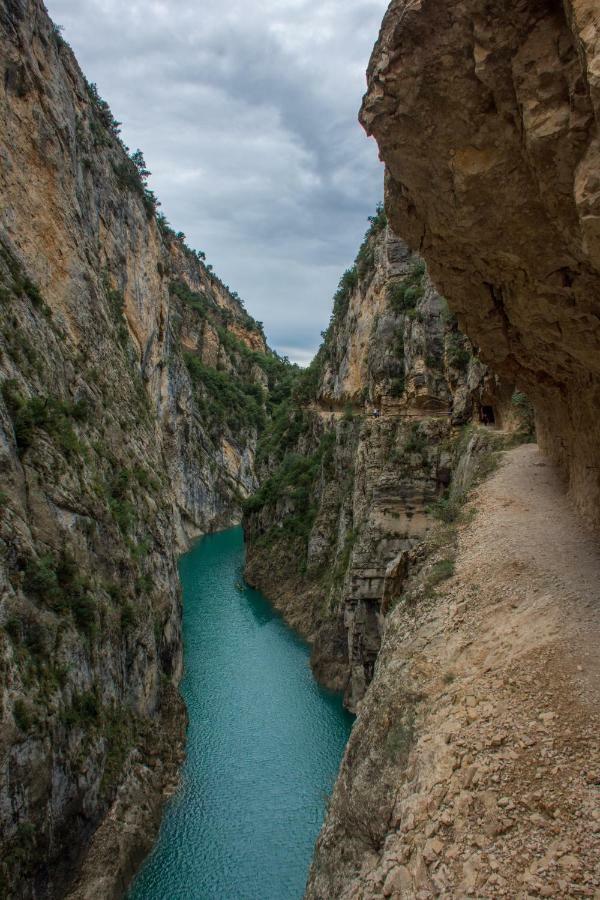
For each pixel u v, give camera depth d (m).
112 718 22.86
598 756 8.24
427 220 10.20
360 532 32.03
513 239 9.03
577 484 18.58
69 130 34.41
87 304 34.31
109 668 23.17
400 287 38.00
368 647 30.11
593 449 16.23
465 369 32.22
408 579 18.64
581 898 6.70
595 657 10.20
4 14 27.53
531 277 9.66
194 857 21.61
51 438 23.08
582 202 6.44
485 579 14.71
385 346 36.69
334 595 37.25
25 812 15.97
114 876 19.27
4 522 18.22
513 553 15.45
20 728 16.14
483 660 11.78
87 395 30.34
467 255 10.55
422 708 11.75
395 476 30.44
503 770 8.69
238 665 37.81
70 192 34.06
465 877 7.63
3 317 22.97
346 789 12.63
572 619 11.51
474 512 20.00
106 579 25.23
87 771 19.52
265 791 25.28
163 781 25.06
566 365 13.30
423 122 8.19
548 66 6.57
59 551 21.38
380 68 8.05
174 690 30.83
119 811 21.09
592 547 15.44
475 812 8.39
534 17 6.56
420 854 8.43
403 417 33.00
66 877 17.75
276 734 29.70
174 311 105.62
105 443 31.42
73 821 18.45
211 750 28.31
